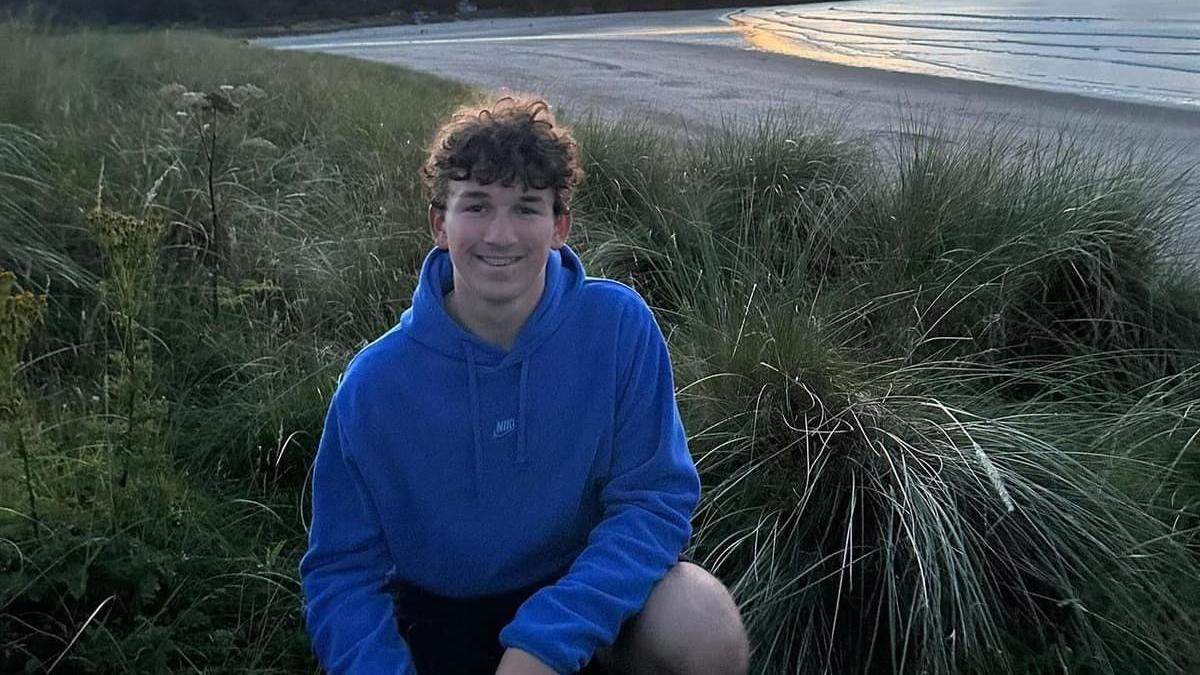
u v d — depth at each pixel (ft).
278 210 10.51
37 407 7.10
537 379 4.28
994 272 8.78
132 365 6.47
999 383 8.25
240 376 8.04
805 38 53.83
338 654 4.30
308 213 10.68
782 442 6.52
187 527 5.93
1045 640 5.78
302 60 25.23
